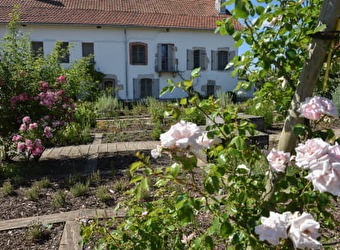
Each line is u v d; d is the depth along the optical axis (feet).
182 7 75.15
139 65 66.64
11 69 18.99
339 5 4.44
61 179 14.61
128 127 32.22
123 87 66.44
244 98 63.52
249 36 5.24
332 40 4.53
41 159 19.15
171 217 5.56
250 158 5.10
